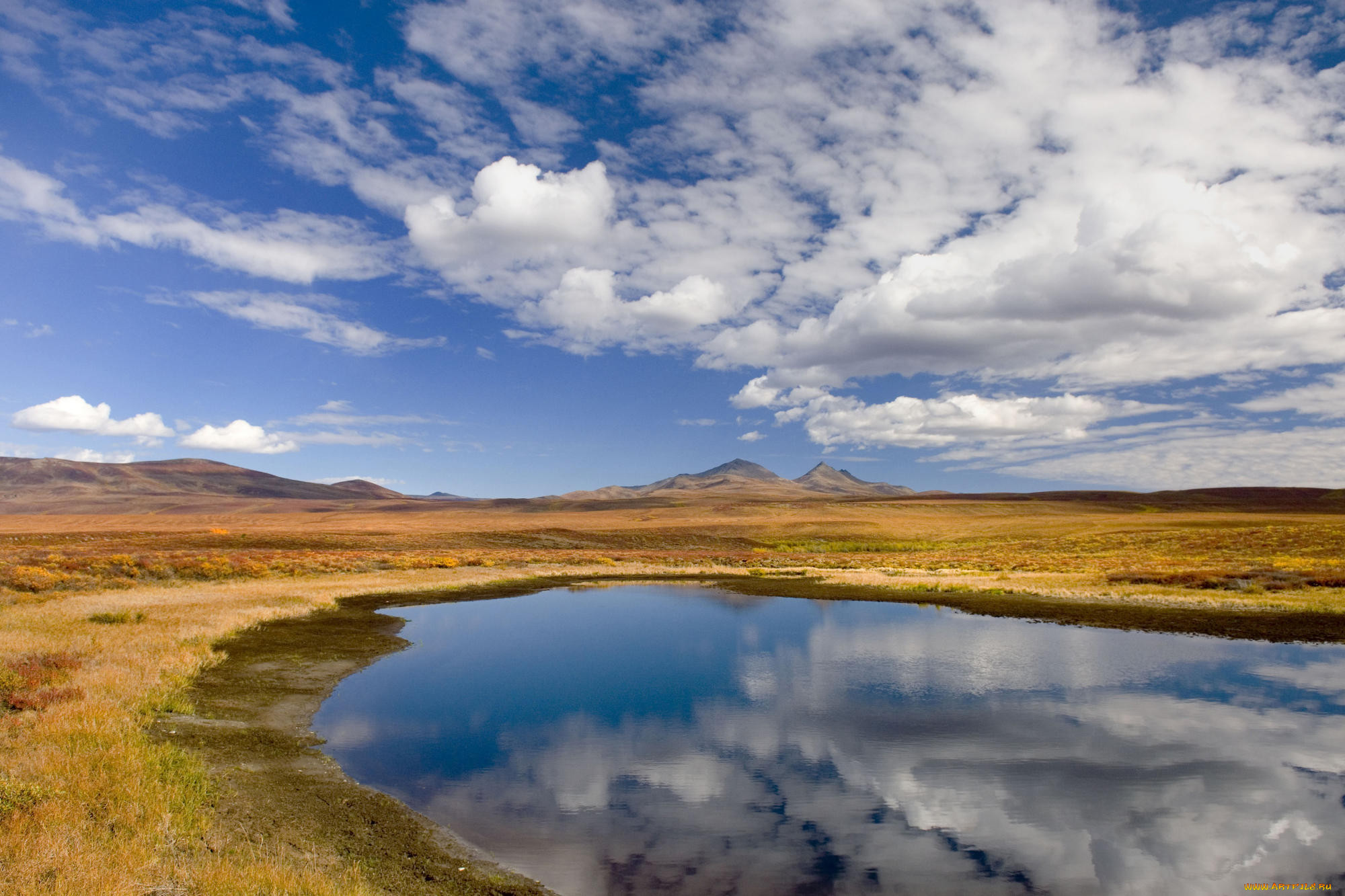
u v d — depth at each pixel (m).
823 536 117.75
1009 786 13.03
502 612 37.91
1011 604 37.88
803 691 20.33
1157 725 16.73
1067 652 25.31
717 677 22.20
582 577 58.84
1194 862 10.04
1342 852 10.39
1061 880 9.53
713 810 11.91
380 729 16.36
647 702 19.11
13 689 15.09
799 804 12.22
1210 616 32.00
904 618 34.34
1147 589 40.06
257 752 13.80
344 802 11.62
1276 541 66.25
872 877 9.58
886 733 16.36
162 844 8.55
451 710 18.12
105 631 23.38
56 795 9.16
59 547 73.31
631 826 11.19
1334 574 41.03
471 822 11.19
